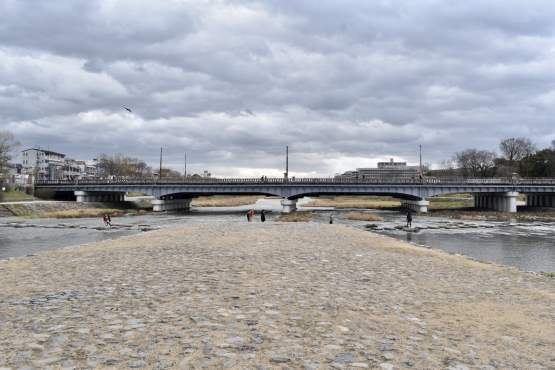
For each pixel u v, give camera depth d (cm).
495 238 5572
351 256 2802
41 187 11694
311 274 2122
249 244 3319
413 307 1527
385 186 10294
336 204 15175
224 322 1263
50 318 1302
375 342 1120
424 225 7281
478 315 1438
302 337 1143
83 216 8925
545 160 15588
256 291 1709
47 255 2881
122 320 1280
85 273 2138
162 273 2119
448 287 1922
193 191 10744
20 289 1753
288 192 10394
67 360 948
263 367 919
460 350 1081
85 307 1443
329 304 1528
